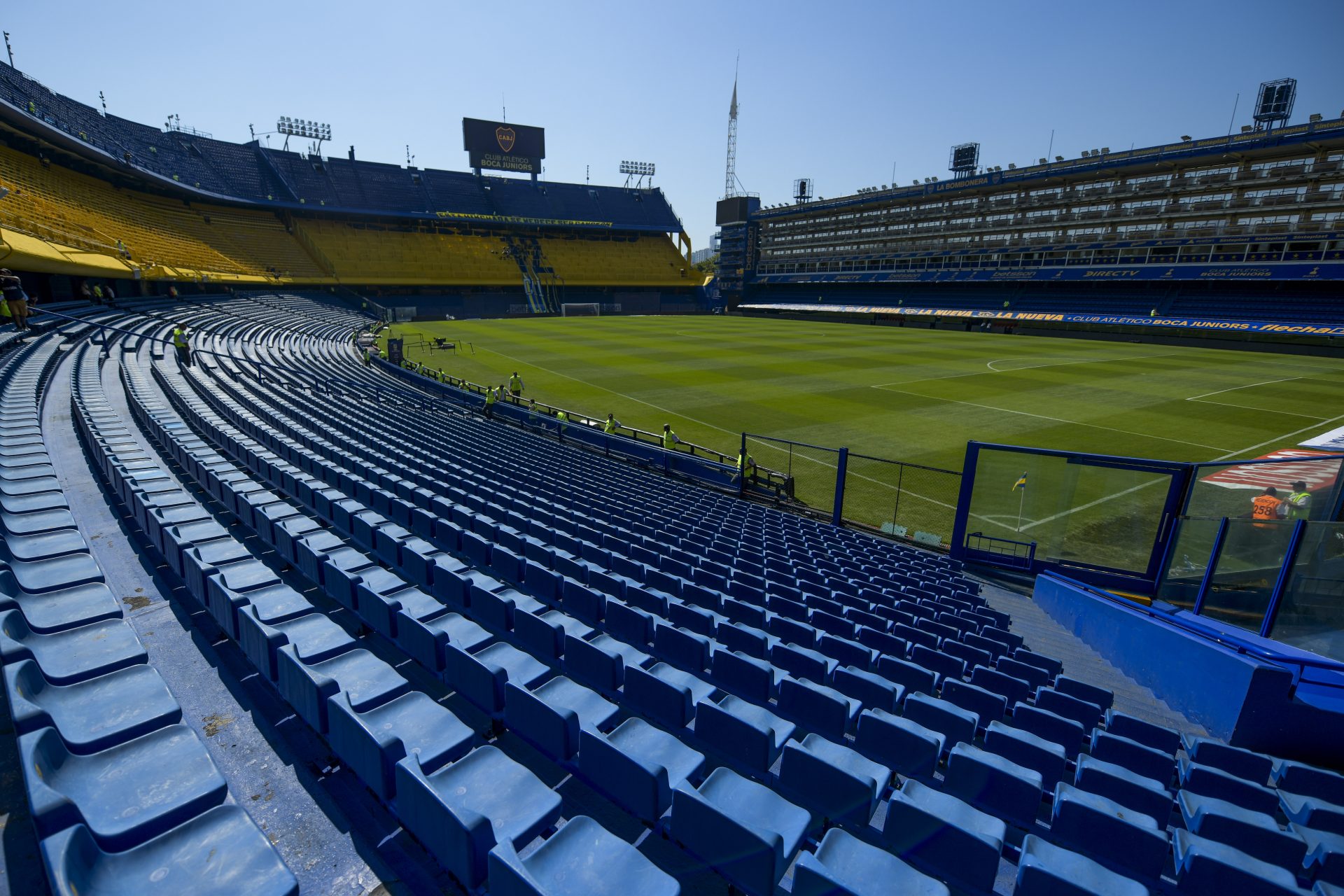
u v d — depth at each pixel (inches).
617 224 4065.0
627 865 130.3
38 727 132.6
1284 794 190.7
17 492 307.1
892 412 1124.5
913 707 217.6
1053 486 701.3
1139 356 1925.4
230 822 127.0
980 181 3090.6
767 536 536.7
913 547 595.5
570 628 262.7
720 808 155.3
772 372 1562.5
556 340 2255.2
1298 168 2314.2
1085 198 2864.2
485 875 128.1
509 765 159.5
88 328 914.1
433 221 3572.8
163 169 2351.1
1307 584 305.3
